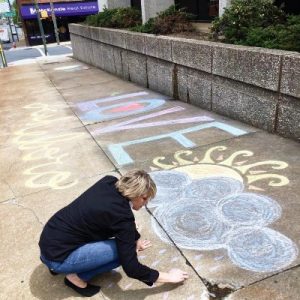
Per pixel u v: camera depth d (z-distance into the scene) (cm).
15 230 341
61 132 613
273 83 472
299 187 358
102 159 481
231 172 404
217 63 572
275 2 689
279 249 279
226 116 591
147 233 314
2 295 264
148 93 818
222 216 327
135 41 864
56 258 233
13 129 658
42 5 3016
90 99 822
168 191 379
